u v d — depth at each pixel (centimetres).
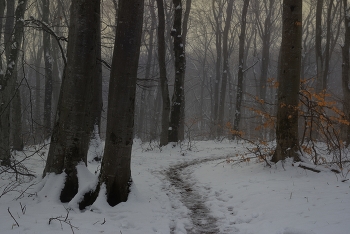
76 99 633
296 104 841
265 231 450
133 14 585
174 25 1532
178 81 1552
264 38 2753
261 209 566
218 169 989
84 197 593
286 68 841
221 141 1916
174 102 1555
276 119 942
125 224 486
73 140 636
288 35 836
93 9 631
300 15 830
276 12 3497
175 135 1549
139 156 1328
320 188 644
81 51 627
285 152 844
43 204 576
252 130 2184
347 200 539
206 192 757
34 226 448
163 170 1052
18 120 1297
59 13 2325
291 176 771
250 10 3350
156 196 691
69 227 456
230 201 657
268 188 686
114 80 597
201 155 1395
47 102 1838
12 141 1317
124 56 588
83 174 636
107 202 589
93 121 1099
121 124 599
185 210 612
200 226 531
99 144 1099
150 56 2628
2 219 479
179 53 1548
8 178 766
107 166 603
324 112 906
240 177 834
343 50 1352
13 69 963
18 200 597
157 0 1501
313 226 436
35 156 1191
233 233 484
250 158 1048
